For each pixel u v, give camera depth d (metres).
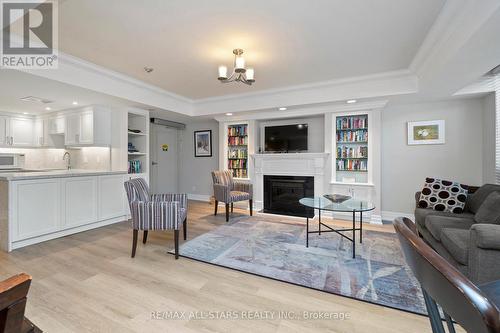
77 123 4.39
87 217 3.65
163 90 4.33
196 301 1.85
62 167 5.23
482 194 2.74
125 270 2.33
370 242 3.12
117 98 3.71
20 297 0.49
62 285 2.05
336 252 2.78
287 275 2.25
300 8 2.05
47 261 2.52
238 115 5.14
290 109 4.58
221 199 4.39
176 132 6.61
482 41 1.99
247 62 3.12
